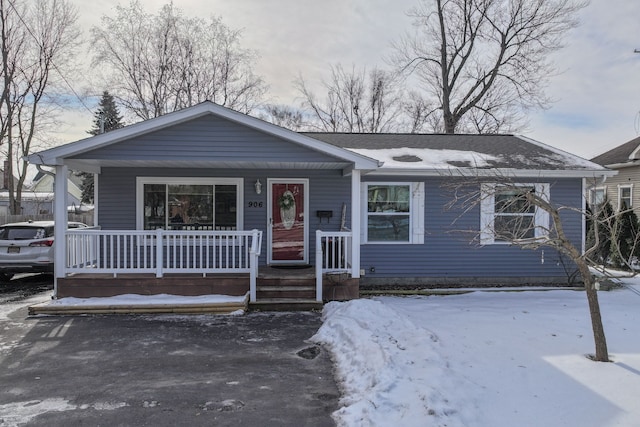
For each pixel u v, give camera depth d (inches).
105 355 218.1
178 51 1015.6
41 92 822.5
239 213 400.8
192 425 147.6
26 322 277.0
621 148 837.2
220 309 300.2
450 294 370.9
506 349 212.1
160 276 322.7
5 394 172.4
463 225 409.4
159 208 394.9
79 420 150.7
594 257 433.4
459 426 136.7
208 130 322.3
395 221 407.8
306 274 346.3
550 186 411.2
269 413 156.7
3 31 761.6
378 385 166.4
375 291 373.4
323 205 408.8
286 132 319.9
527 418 143.9
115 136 309.7
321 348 231.6
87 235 335.9
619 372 181.5
